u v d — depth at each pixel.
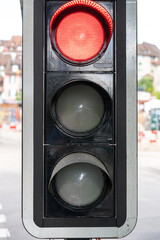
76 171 1.41
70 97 1.44
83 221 1.44
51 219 1.44
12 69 53.59
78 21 1.41
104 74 1.45
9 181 9.62
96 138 1.44
